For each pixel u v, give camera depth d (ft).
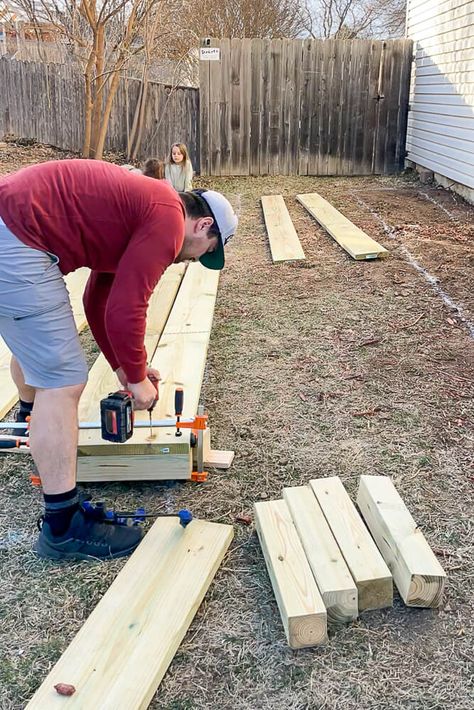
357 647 7.00
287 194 32.78
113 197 7.22
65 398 7.65
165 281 17.63
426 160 34.68
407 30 37.65
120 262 7.28
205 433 9.98
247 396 12.48
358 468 10.18
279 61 36.14
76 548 8.16
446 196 30.50
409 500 9.38
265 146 37.60
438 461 10.33
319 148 37.65
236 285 19.01
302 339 15.07
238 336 15.35
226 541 8.30
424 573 7.25
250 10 59.00
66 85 40.24
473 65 27.68
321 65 36.27
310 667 6.78
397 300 17.29
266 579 7.96
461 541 8.57
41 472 7.86
